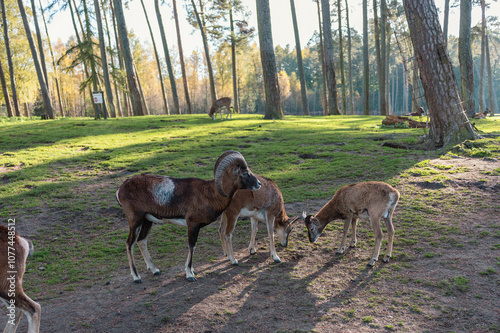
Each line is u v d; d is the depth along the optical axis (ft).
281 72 274.16
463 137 43.27
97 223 28.50
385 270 18.81
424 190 30.04
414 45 44.50
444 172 33.73
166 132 65.46
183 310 16.05
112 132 66.13
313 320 14.70
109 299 17.49
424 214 25.63
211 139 57.88
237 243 24.52
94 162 45.14
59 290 18.83
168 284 18.89
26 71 128.16
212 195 19.27
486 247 19.81
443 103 43.62
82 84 101.45
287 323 14.62
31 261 22.61
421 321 14.08
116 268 21.48
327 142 53.36
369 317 14.56
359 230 24.95
